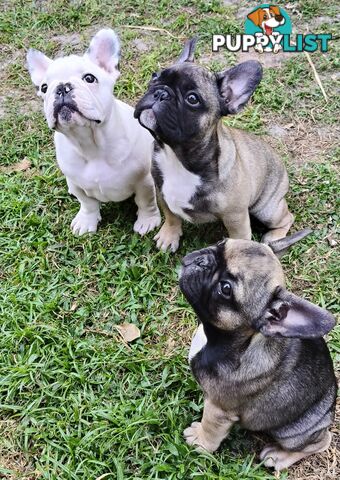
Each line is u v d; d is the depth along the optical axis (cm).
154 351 57
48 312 60
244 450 51
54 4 95
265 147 63
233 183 56
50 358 56
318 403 46
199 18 92
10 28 92
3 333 58
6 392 54
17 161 75
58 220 68
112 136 58
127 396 54
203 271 43
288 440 48
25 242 66
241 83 54
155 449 50
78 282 62
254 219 67
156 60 85
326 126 77
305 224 67
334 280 62
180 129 52
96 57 58
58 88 54
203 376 46
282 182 64
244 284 41
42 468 49
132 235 67
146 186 63
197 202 57
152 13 93
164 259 64
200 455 50
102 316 60
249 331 43
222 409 46
